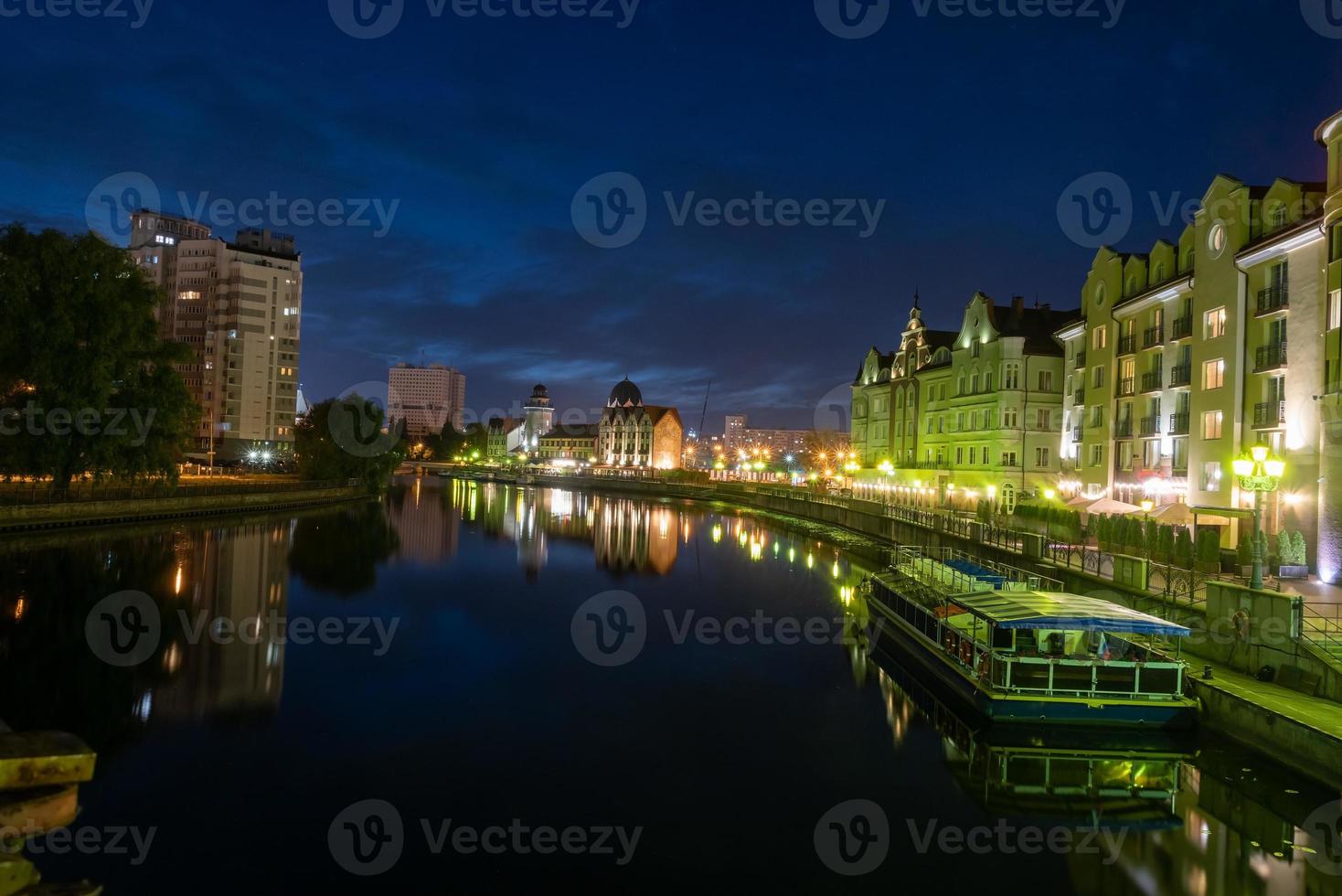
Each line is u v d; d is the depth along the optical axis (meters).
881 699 23.50
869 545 54.66
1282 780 16.55
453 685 24.11
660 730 20.81
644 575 46.28
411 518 78.38
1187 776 17.98
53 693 21.67
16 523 47.03
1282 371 33.66
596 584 42.75
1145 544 34.03
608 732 20.56
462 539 61.94
